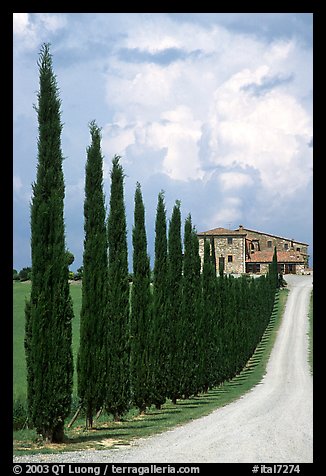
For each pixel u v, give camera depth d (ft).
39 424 53.88
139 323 87.04
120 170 77.97
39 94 56.59
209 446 50.75
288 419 70.03
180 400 107.76
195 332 108.37
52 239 55.31
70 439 57.31
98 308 64.54
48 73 56.95
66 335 55.21
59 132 56.95
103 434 61.16
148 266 88.28
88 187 64.95
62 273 55.36
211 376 121.80
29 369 54.39
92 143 65.46
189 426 66.69
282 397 102.83
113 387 73.61
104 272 64.95
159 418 78.64
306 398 100.07
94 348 64.39
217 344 130.93
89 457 46.62
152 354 88.79
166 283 94.02
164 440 55.42
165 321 92.02
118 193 77.71
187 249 110.42
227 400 102.73
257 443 52.13
